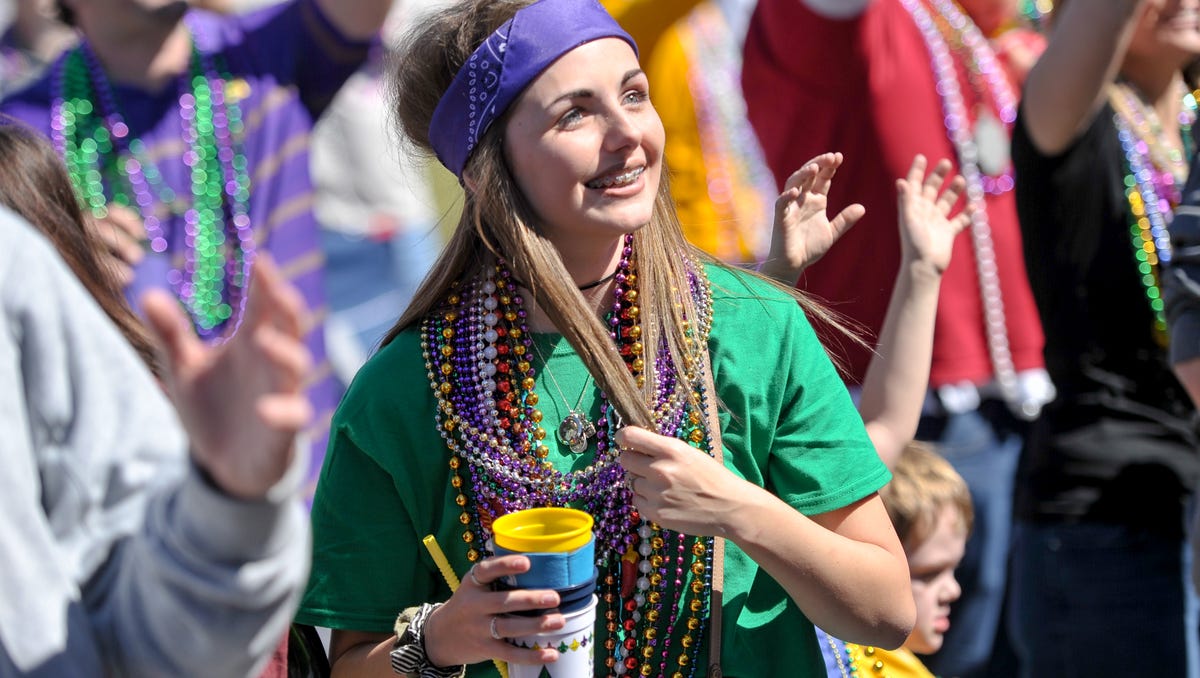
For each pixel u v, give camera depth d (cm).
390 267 1828
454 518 625
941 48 1164
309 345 1027
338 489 632
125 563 386
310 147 1043
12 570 370
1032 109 962
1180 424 973
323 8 1021
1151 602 972
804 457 625
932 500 904
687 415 626
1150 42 970
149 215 973
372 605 627
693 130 1305
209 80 1001
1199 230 820
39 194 614
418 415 627
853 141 1148
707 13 1352
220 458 358
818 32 1093
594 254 635
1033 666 1027
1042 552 1000
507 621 549
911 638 923
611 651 623
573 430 622
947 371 1167
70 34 1211
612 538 622
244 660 375
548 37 597
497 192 610
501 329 631
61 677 371
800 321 645
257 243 999
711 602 620
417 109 660
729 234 1307
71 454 389
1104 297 966
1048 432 1001
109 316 624
